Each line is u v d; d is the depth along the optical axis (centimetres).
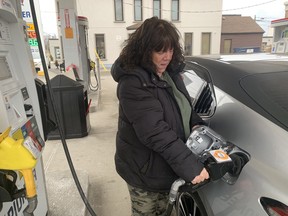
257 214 114
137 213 163
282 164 119
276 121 136
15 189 109
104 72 1642
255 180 121
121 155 149
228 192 133
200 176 122
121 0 1886
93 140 407
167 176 142
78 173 275
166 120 134
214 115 171
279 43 617
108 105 645
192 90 214
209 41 2094
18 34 162
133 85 124
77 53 570
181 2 1975
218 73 189
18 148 97
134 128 128
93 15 1881
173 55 137
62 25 552
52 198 232
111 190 267
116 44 1938
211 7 2017
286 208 105
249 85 164
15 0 163
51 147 379
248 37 2602
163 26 123
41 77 584
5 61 146
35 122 167
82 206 222
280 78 168
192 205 170
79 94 401
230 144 137
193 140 138
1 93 124
